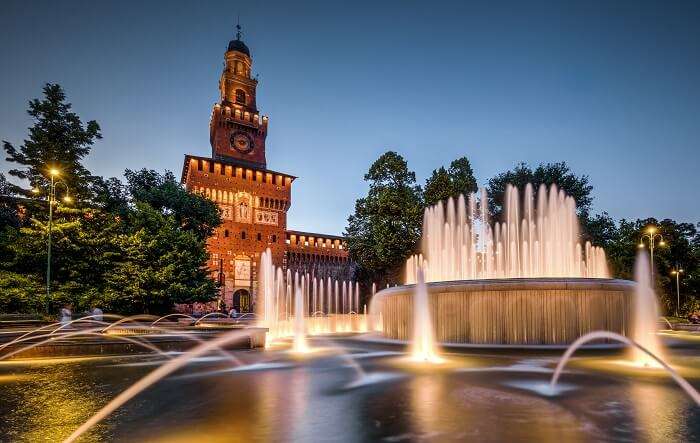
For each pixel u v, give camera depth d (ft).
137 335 34.83
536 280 32.50
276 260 200.13
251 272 191.83
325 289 220.84
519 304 32.60
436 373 21.88
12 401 16.65
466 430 12.01
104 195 86.84
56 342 31.78
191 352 30.42
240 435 11.73
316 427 12.43
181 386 18.93
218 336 36.94
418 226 114.21
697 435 11.52
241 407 14.94
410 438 11.34
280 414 13.96
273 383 19.51
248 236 194.59
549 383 18.93
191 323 81.35
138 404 15.49
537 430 11.98
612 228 129.29
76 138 84.28
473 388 17.93
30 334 35.76
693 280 124.88
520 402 15.35
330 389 18.01
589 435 11.53
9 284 70.64
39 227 74.74
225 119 209.26
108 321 80.12
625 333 33.65
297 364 25.82
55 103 83.56
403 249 111.65
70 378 22.24
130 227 91.35
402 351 32.71
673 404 14.98
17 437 11.92
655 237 124.47
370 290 142.61
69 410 15.14
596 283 32.63
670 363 24.82
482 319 33.42
